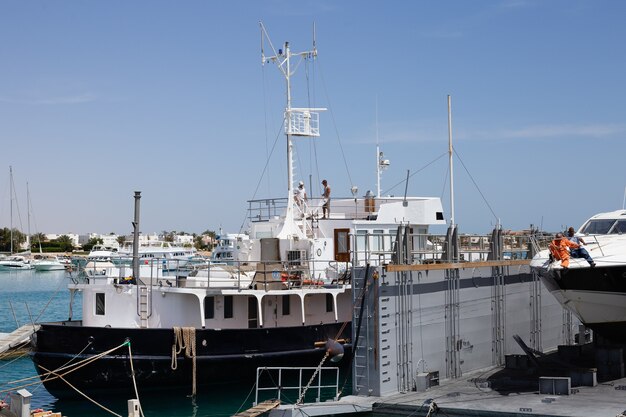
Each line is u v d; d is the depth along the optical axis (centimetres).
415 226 3092
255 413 2003
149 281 2673
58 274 13538
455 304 2420
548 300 3025
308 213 3178
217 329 2416
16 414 1897
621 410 1770
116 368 2317
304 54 3127
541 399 1931
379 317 2128
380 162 3591
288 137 3052
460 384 2248
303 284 2659
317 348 2609
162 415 2234
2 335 3775
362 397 2106
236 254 3048
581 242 2214
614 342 2458
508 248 2912
